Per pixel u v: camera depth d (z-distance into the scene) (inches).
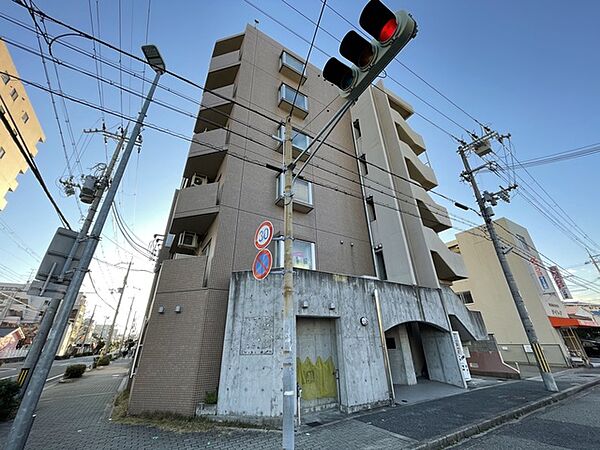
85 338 1989.4
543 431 214.4
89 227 286.4
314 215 430.3
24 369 274.4
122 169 191.9
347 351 289.3
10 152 820.0
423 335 445.4
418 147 632.4
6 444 122.5
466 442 199.6
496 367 486.3
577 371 543.5
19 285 1520.7
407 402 303.7
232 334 258.2
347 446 187.0
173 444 190.4
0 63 738.8
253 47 496.7
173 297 291.9
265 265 182.9
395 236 451.8
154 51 211.5
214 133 399.2
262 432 212.5
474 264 791.7
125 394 344.5
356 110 622.2
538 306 664.4
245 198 367.6
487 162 454.3
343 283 321.1
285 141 229.0
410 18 95.6
